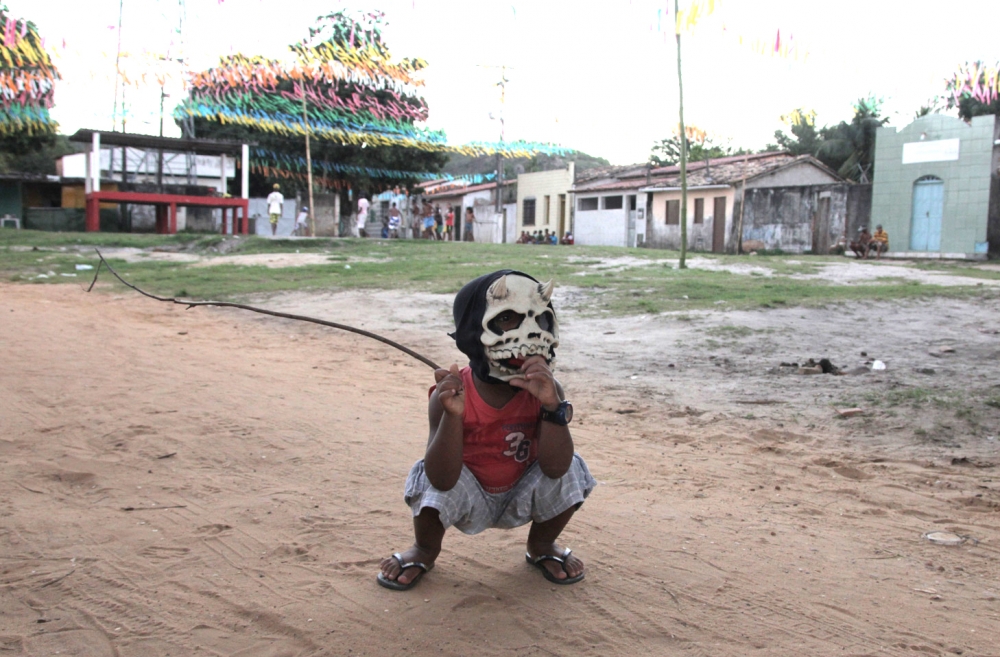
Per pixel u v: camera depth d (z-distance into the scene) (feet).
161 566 12.14
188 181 111.55
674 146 175.22
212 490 15.74
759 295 43.60
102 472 16.69
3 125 84.58
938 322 35.94
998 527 14.49
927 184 96.78
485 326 10.32
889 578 12.17
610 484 16.57
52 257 73.46
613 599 11.16
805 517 14.90
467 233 153.28
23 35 64.64
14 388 24.14
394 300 45.80
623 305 41.81
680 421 22.25
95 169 101.24
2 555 12.52
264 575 11.84
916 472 17.80
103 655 9.63
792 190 108.47
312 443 19.15
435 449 10.28
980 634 10.43
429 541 11.51
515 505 11.18
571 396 25.26
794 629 10.43
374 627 10.23
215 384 25.53
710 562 12.55
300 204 124.16
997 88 52.65
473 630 10.19
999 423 20.84
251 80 85.20
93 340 33.60
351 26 82.58
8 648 9.75
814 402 23.54
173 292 51.57
